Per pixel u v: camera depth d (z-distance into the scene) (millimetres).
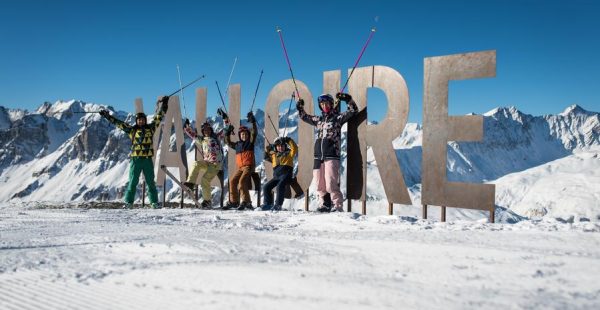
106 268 3262
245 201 9273
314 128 9070
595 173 191000
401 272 2957
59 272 3172
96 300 2502
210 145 10367
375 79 8141
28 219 7176
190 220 6754
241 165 9477
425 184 7488
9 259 3652
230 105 10531
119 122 10453
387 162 7980
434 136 7410
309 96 9109
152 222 6500
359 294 2453
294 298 2406
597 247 3699
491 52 6875
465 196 7051
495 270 2967
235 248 3910
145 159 10352
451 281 2713
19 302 2510
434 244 3916
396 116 7867
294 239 4395
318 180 8367
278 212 7926
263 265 3213
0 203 12984
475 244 3893
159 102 10773
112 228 5605
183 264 3295
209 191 10320
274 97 9695
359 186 8305
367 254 3586
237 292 2549
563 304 2232
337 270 3031
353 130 8398
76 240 4566
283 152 8883
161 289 2672
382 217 6129
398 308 2209
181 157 11734
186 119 10766
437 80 7406
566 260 3213
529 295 2396
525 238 4156
